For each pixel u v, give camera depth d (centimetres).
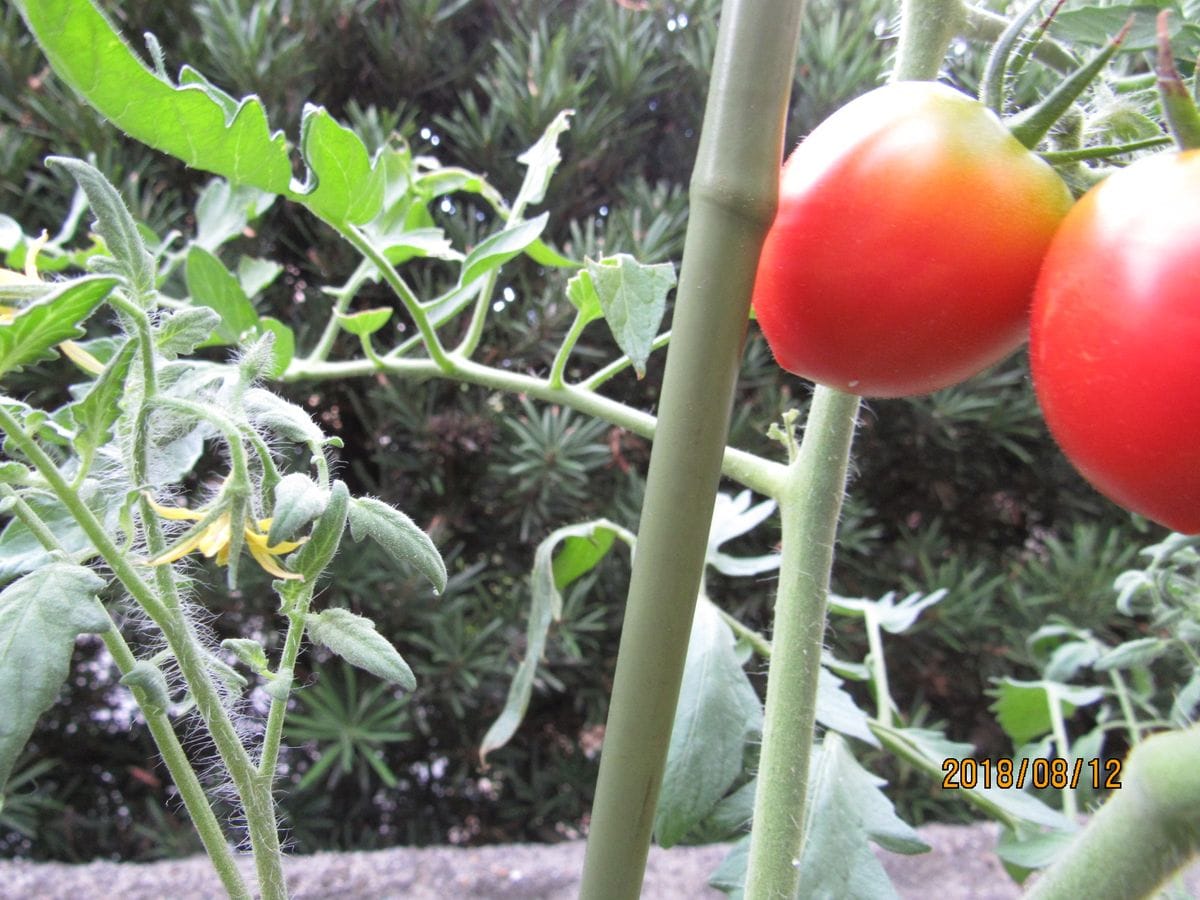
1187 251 15
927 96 19
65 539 22
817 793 32
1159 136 18
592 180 77
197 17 67
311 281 75
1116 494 17
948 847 61
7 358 15
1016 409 76
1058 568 76
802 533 25
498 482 73
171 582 17
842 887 30
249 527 16
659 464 17
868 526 85
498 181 73
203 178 70
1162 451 15
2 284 16
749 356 76
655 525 17
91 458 16
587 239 69
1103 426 16
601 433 74
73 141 64
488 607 74
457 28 77
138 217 58
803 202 18
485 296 38
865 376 19
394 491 73
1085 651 50
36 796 72
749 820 34
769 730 25
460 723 78
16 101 64
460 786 80
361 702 69
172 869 55
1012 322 18
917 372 19
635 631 17
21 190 63
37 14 19
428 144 75
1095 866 16
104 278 15
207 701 17
